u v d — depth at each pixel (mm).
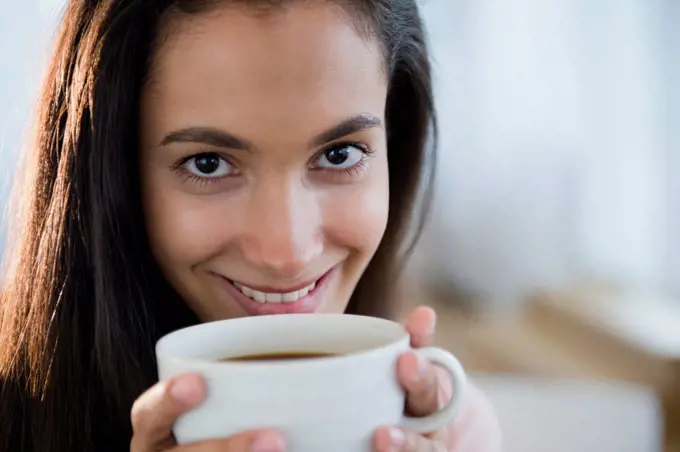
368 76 707
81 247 750
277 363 452
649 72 2410
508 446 944
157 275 779
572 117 2693
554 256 2777
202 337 564
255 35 643
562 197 2742
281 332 594
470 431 817
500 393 988
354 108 689
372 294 968
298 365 449
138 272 754
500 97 2869
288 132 657
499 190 2904
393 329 542
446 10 2869
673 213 2365
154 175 712
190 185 698
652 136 2404
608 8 2504
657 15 2359
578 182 2672
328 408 455
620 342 1880
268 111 650
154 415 470
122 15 681
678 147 2357
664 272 2363
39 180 774
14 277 797
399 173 933
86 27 734
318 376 450
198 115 659
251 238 687
